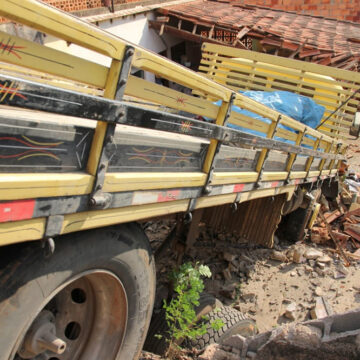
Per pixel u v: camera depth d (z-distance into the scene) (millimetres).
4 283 1727
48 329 2230
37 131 1646
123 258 2260
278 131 3744
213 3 15984
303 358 2506
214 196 2988
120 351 2510
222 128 2586
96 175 1872
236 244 5746
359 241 6520
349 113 6457
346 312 2508
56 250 1892
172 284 3412
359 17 17203
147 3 11375
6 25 5715
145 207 2287
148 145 2188
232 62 6918
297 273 5438
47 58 1586
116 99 1847
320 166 5438
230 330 3285
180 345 3227
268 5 17922
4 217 1558
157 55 2014
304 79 6449
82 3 8539
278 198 4637
